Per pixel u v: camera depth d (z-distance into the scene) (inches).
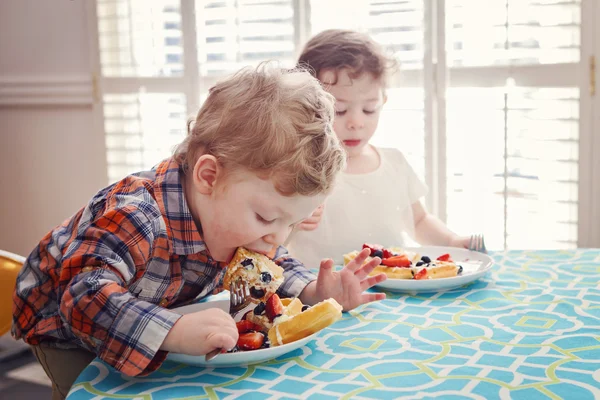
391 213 72.7
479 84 94.0
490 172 94.8
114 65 112.1
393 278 46.3
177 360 32.9
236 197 35.7
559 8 88.9
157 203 39.0
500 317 38.7
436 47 94.4
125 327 32.1
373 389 29.3
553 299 41.7
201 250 39.3
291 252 70.4
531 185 93.0
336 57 64.3
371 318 39.6
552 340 34.4
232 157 35.0
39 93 119.0
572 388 28.5
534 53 90.9
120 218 36.4
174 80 108.7
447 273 46.3
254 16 102.6
